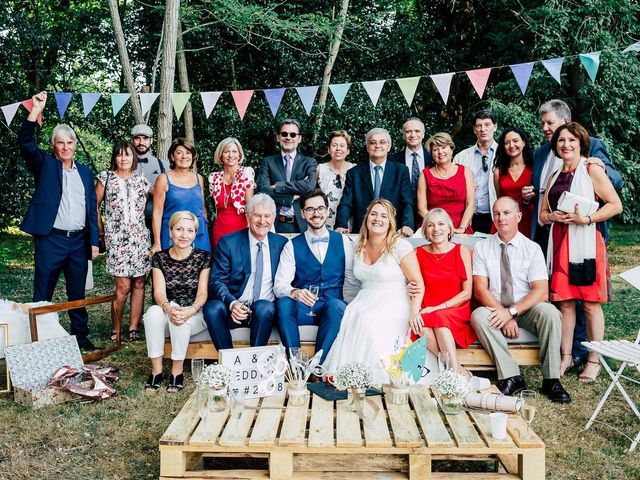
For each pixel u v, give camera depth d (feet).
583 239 14.64
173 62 24.44
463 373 13.16
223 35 37.22
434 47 40.11
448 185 17.15
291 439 9.58
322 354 14.48
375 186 17.92
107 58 38.09
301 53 37.42
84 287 18.37
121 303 17.98
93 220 18.08
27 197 40.91
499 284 14.89
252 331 14.71
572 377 15.40
